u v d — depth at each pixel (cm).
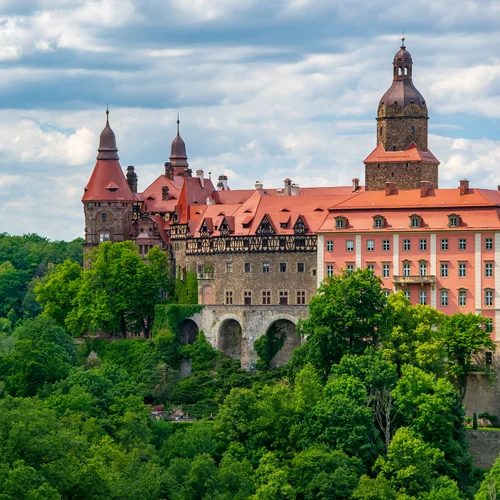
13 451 18025
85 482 18212
